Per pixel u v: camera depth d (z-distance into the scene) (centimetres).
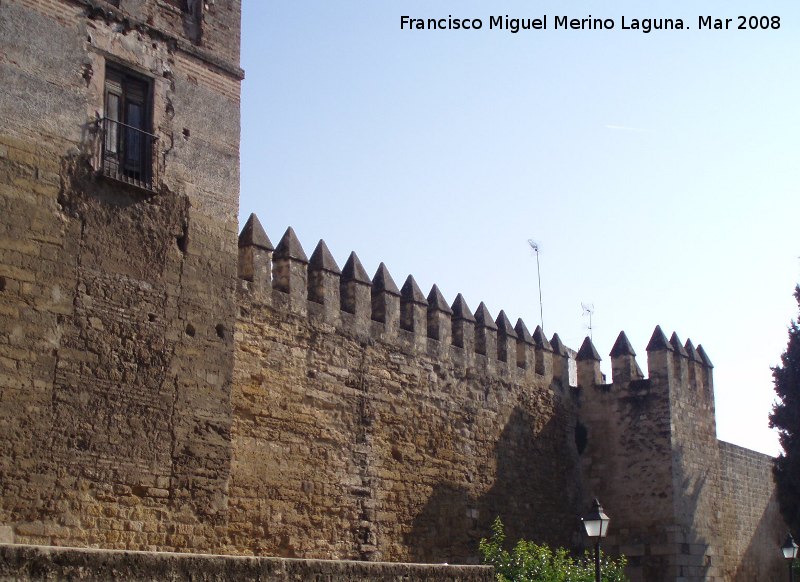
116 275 2069
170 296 2156
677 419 3878
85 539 1939
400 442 3111
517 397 3672
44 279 1952
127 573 1327
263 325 2727
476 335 3566
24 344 1905
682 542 3772
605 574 3197
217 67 2338
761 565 4544
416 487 3142
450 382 3362
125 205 2108
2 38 1955
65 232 1997
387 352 3125
